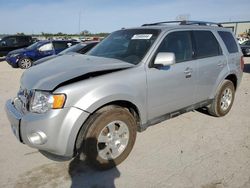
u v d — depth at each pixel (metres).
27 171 3.14
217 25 5.11
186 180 2.97
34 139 2.81
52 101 2.74
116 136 3.21
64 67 3.27
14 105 3.24
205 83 4.38
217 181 2.96
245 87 8.01
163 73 3.59
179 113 4.10
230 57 4.90
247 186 2.87
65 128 2.76
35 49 13.55
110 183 2.94
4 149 3.68
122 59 3.63
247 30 49.16
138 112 3.40
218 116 4.98
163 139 4.03
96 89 2.90
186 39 4.10
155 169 3.20
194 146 3.80
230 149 3.71
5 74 11.02
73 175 3.08
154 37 3.71
